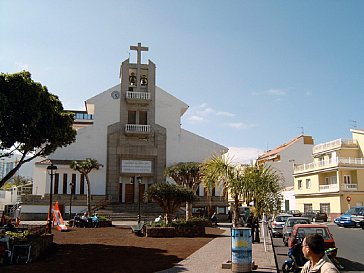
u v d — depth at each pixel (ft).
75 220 112.78
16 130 58.59
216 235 87.56
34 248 50.24
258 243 74.33
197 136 176.86
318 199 179.22
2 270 41.98
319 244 15.62
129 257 52.54
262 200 50.93
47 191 159.12
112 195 164.96
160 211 157.58
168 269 43.83
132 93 173.37
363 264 51.80
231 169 51.03
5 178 62.90
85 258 51.47
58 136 64.59
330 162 168.86
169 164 172.76
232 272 42.42
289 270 41.91
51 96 67.21
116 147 168.66
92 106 179.01
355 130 177.88
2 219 89.35
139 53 180.34
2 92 56.85
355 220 123.95
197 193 165.78
